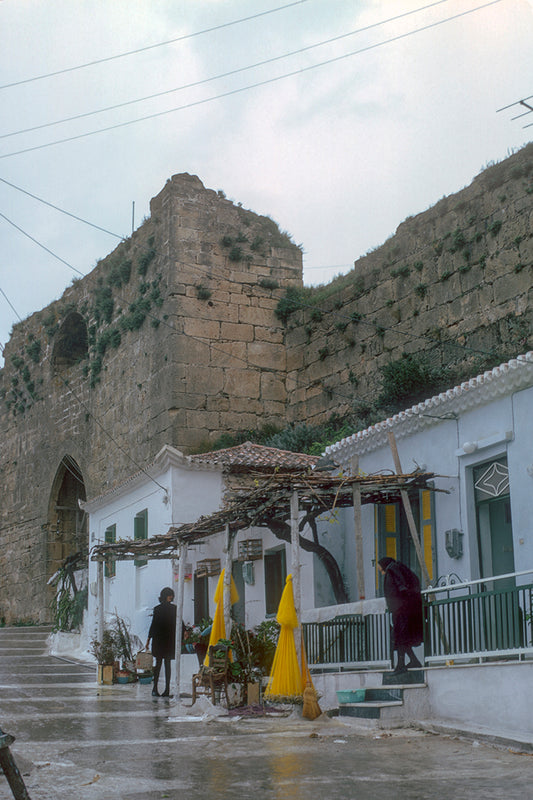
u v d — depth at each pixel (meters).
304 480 12.54
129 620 22.22
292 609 11.78
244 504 13.05
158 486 21.02
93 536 25.94
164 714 12.16
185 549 15.76
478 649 10.32
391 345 25.16
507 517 12.70
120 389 32.00
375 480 13.06
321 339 28.11
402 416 14.47
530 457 11.94
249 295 29.45
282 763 7.98
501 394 12.53
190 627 18.38
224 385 28.45
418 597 11.54
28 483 40.44
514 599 9.82
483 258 22.31
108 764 8.00
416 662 11.41
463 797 6.42
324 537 16.22
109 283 33.53
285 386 29.17
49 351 39.19
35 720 11.37
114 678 17.44
